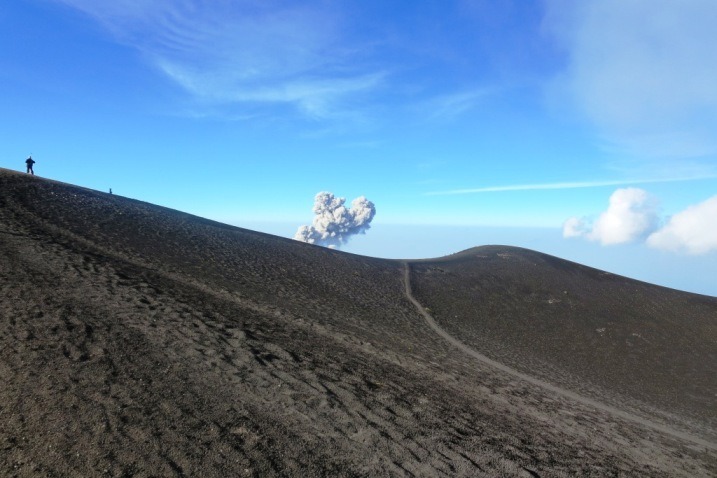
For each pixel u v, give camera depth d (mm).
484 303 31859
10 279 12633
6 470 5098
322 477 6066
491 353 20656
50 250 17359
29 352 8336
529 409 12359
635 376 21766
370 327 19766
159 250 24781
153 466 5594
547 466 8078
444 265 43000
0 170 32469
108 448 5816
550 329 27969
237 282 22312
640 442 11719
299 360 11156
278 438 6934
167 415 6973
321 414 8188
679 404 18422
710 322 32250
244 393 8430
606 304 34250
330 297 24969
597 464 8930
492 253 49156
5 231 18875
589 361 23203
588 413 13742
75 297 12250
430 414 9461
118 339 9820
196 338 10984
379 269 37812
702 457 11672
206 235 33125
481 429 9328
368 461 6781
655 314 33062
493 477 7062
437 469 6949
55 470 5223
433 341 20359
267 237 40719
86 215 27812
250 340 11812
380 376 11664
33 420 6184
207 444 6352
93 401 6980
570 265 45125
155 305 13141
